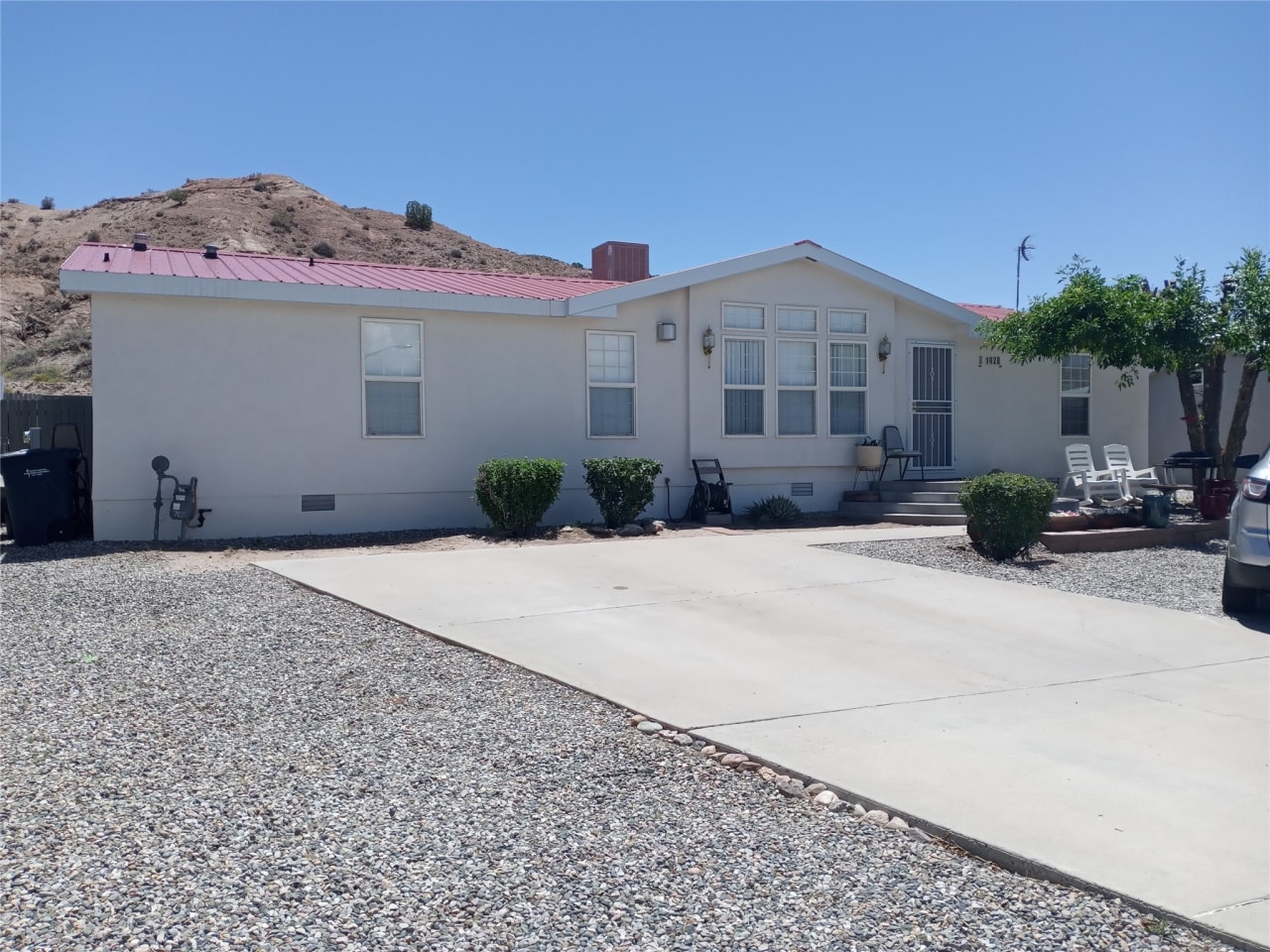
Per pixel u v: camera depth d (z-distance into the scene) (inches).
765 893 158.2
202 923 142.9
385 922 145.0
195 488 506.3
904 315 712.4
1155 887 160.2
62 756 210.8
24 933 138.9
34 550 481.4
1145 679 285.6
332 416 545.6
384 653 299.0
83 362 1583.4
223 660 287.3
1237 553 358.3
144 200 2493.8
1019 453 761.0
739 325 651.5
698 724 237.3
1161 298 613.9
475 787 199.0
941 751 222.1
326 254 2185.0
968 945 144.7
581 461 607.8
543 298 605.6
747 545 506.9
